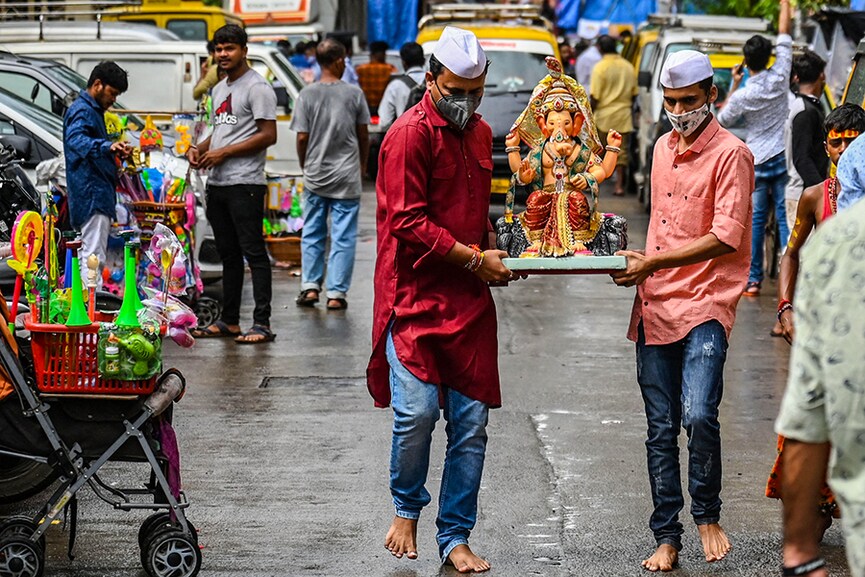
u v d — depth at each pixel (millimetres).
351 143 17281
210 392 13000
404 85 25453
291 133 25328
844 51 21969
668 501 8406
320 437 11430
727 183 7973
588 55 38500
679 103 7965
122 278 14617
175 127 15641
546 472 10484
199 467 10508
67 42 25188
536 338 15969
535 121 8234
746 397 13125
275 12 38344
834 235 4582
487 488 10062
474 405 8203
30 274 7859
